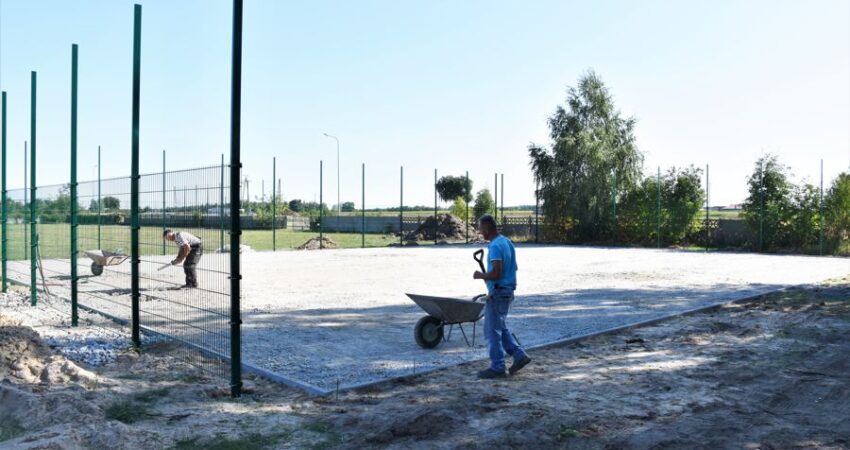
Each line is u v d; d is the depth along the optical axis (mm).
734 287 15500
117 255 13078
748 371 7438
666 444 5031
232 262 6512
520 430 5363
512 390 6629
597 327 10094
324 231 51594
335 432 5387
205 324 7328
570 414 5805
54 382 6738
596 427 5441
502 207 36594
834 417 5754
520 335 9438
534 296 13852
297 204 56750
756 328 10141
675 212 32844
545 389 6676
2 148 14391
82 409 5691
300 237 41906
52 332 9789
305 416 5820
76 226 10461
